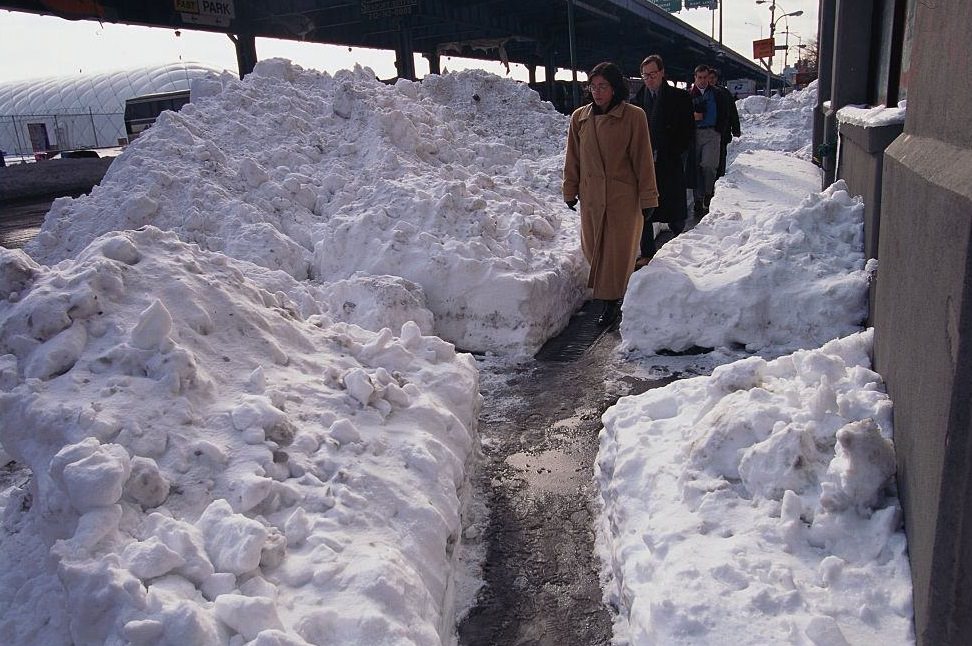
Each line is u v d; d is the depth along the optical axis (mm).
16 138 38469
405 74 32344
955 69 1717
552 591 2590
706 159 9094
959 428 1386
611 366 4629
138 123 27984
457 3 33594
